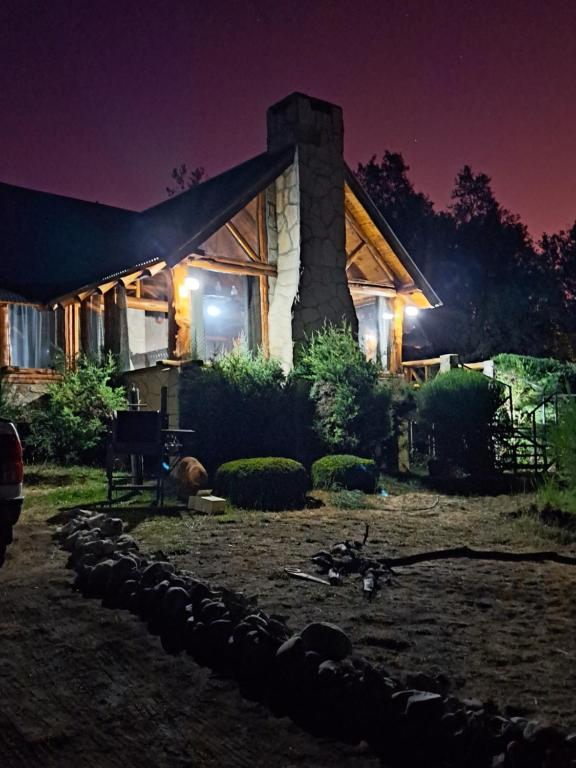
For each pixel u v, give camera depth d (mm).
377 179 31453
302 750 3096
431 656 4203
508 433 14727
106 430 13664
